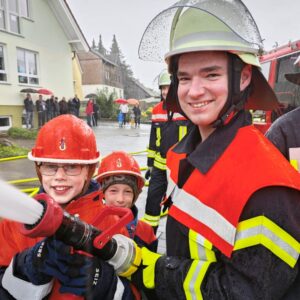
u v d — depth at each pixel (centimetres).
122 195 223
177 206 116
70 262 119
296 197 100
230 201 100
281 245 96
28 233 90
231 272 99
